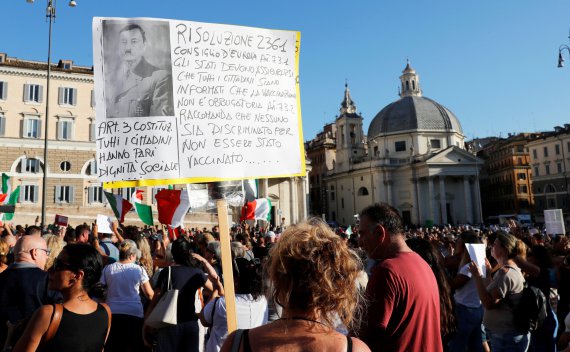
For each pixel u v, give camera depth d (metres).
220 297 5.21
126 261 6.25
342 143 80.69
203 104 4.95
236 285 5.16
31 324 3.20
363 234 3.78
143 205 12.98
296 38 5.50
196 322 5.60
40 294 4.76
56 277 3.46
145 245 8.39
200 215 45.75
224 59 5.12
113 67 4.75
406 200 70.12
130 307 5.93
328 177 82.56
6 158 40.84
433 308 3.34
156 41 4.88
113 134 4.69
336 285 2.12
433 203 66.19
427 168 66.25
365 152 81.19
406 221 69.44
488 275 6.16
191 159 4.81
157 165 4.72
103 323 3.53
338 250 2.20
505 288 5.37
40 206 39.91
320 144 85.69
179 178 4.74
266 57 5.33
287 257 2.15
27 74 42.34
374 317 3.12
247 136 5.07
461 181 68.75
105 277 6.05
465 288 6.15
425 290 3.28
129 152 4.70
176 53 4.93
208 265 5.86
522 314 5.36
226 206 4.83
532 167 82.69
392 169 71.00
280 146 5.22
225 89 5.07
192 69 4.97
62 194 42.38
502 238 5.74
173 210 9.80
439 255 4.80
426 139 73.62
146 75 4.81
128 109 4.73
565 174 75.81
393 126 75.25
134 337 5.84
